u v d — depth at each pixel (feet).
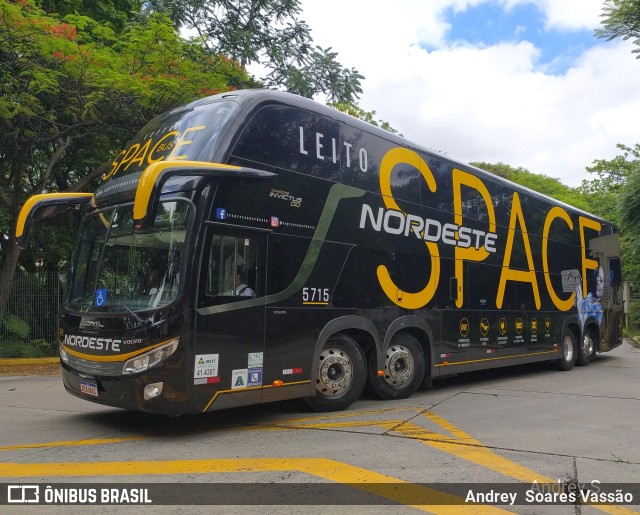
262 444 20.85
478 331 35.42
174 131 24.53
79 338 22.67
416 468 17.95
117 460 18.79
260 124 23.90
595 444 21.15
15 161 47.93
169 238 21.54
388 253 29.35
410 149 31.50
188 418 25.59
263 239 23.58
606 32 53.62
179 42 48.57
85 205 26.48
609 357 57.88
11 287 48.78
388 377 29.68
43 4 52.70
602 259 53.21
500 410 27.66
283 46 67.97
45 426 24.21
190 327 20.76
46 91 43.21
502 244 38.34
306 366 24.89
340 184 27.09
